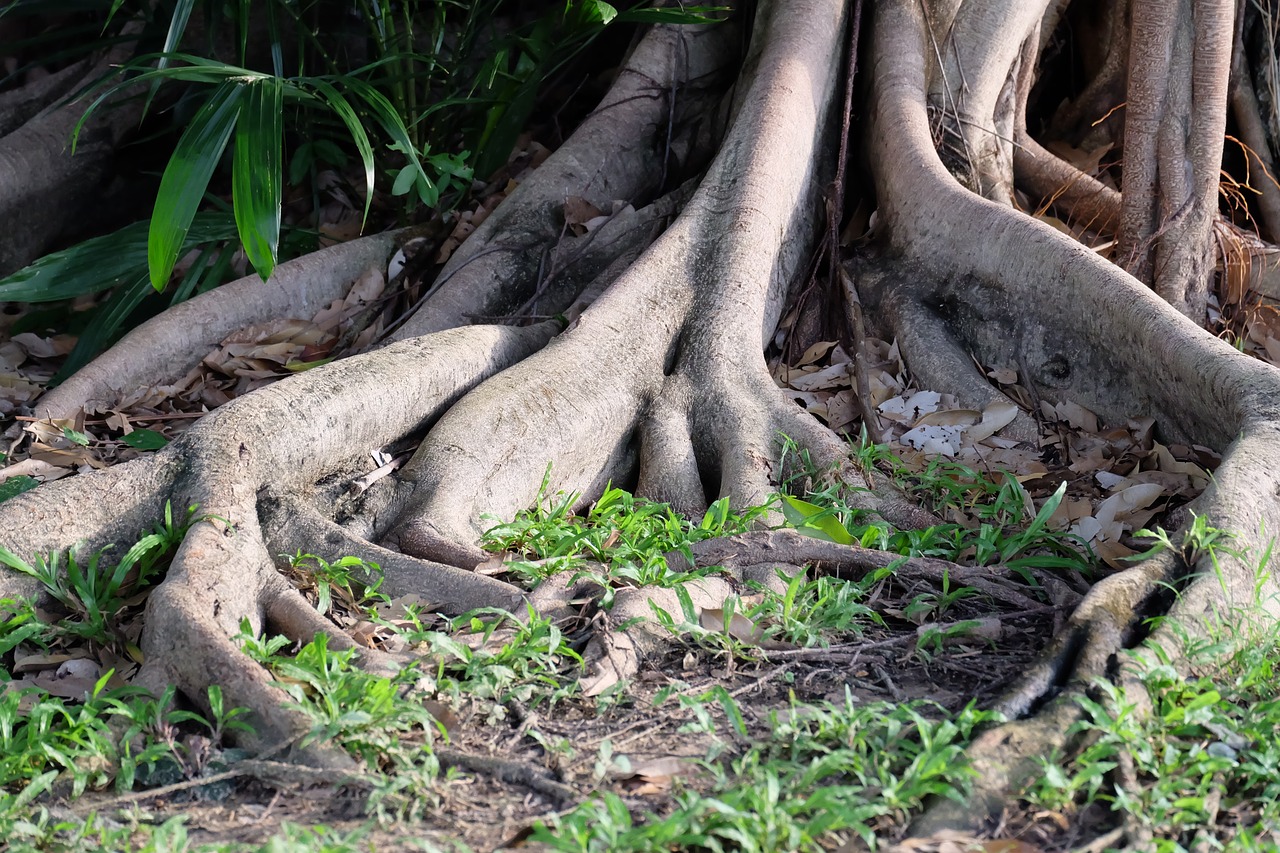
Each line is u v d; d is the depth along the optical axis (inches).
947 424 202.1
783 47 241.9
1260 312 241.1
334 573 148.4
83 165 297.4
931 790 102.6
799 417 187.8
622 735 119.3
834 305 234.7
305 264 245.3
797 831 96.4
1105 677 119.6
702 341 200.7
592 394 187.6
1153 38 226.4
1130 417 200.1
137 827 104.9
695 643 136.2
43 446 200.4
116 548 151.3
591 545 154.9
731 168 224.7
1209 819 103.7
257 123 185.9
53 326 272.8
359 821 106.2
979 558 155.8
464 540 158.7
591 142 257.0
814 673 131.9
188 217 179.3
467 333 198.4
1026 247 213.5
